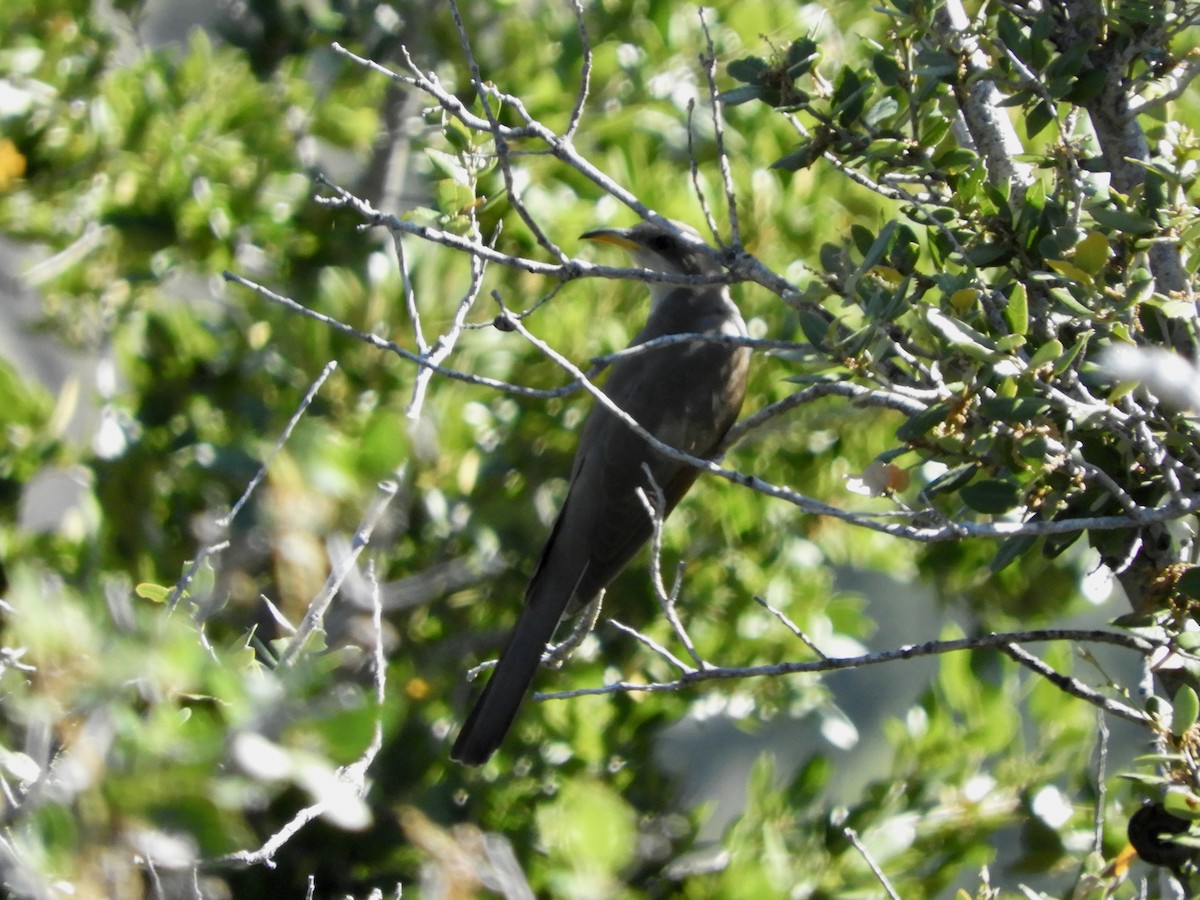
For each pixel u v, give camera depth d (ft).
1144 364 18.28
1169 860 21.52
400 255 22.71
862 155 24.52
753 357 39.88
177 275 39.93
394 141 42.34
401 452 20.21
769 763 35.50
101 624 14.01
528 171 39.68
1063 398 18.70
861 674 57.52
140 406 37.32
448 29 42.52
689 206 39.24
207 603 19.77
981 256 22.07
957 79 23.48
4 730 16.79
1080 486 20.03
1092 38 22.02
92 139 38.91
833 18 41.83
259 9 43.60
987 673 35.73
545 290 38.58
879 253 20.10
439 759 35.78
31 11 39.42
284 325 36.91
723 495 39.27
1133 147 22.66
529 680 32.01
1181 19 22.09
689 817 36.58
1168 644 20.12
